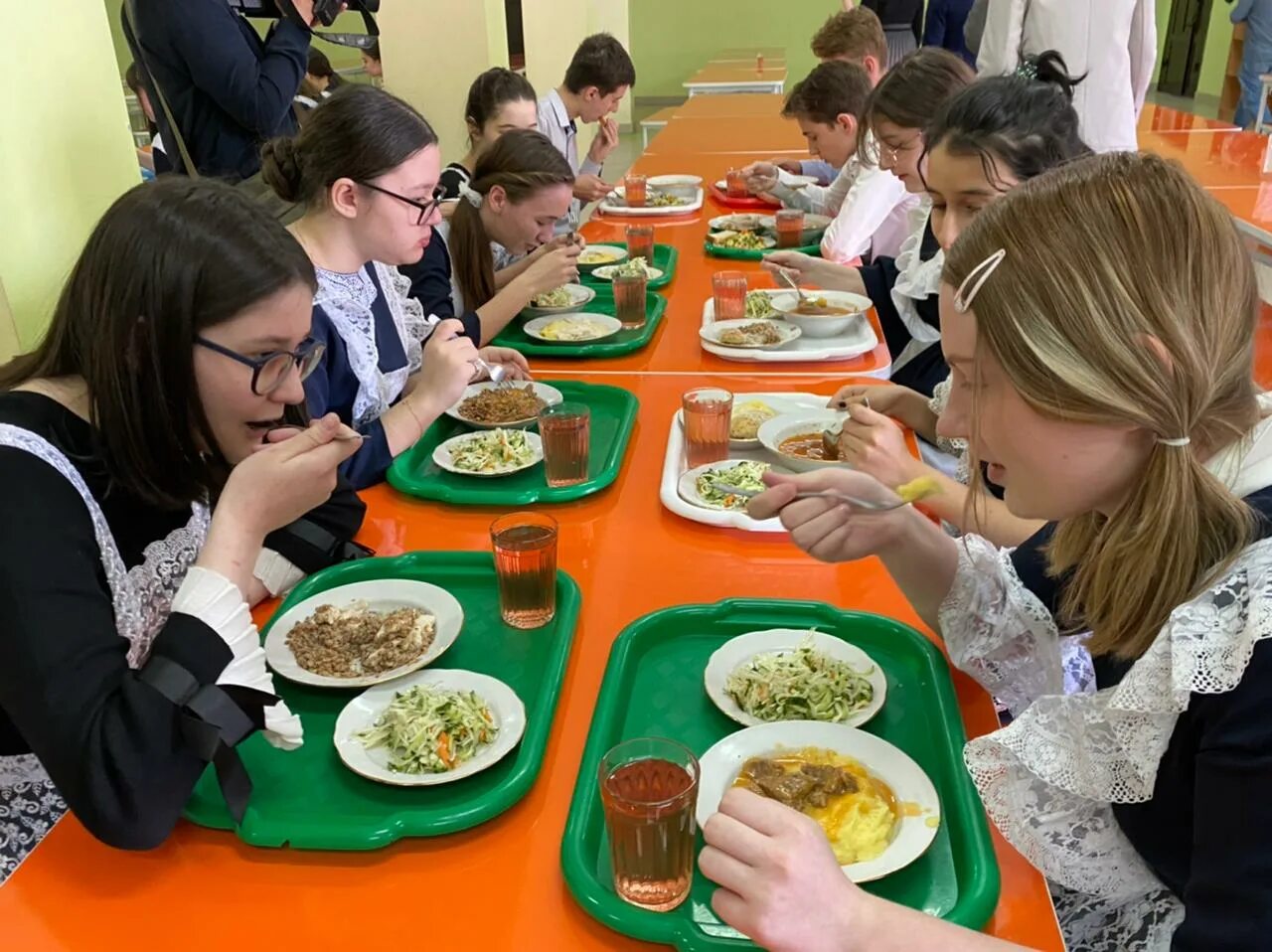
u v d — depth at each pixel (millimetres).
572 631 1215
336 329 1815
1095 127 3480
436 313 2461
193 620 931
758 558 1397
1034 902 851
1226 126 4508
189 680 901
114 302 967
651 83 11289
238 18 2623
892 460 1432
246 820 921
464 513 1562
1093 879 934
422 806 947
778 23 10820
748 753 994
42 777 1188
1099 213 757
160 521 1162
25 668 891
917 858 874
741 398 1936
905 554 1154
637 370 2162
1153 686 775
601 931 822
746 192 3844
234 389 1023
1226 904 676
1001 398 812
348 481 1585
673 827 809
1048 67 2105
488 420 1861
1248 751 691
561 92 4398
